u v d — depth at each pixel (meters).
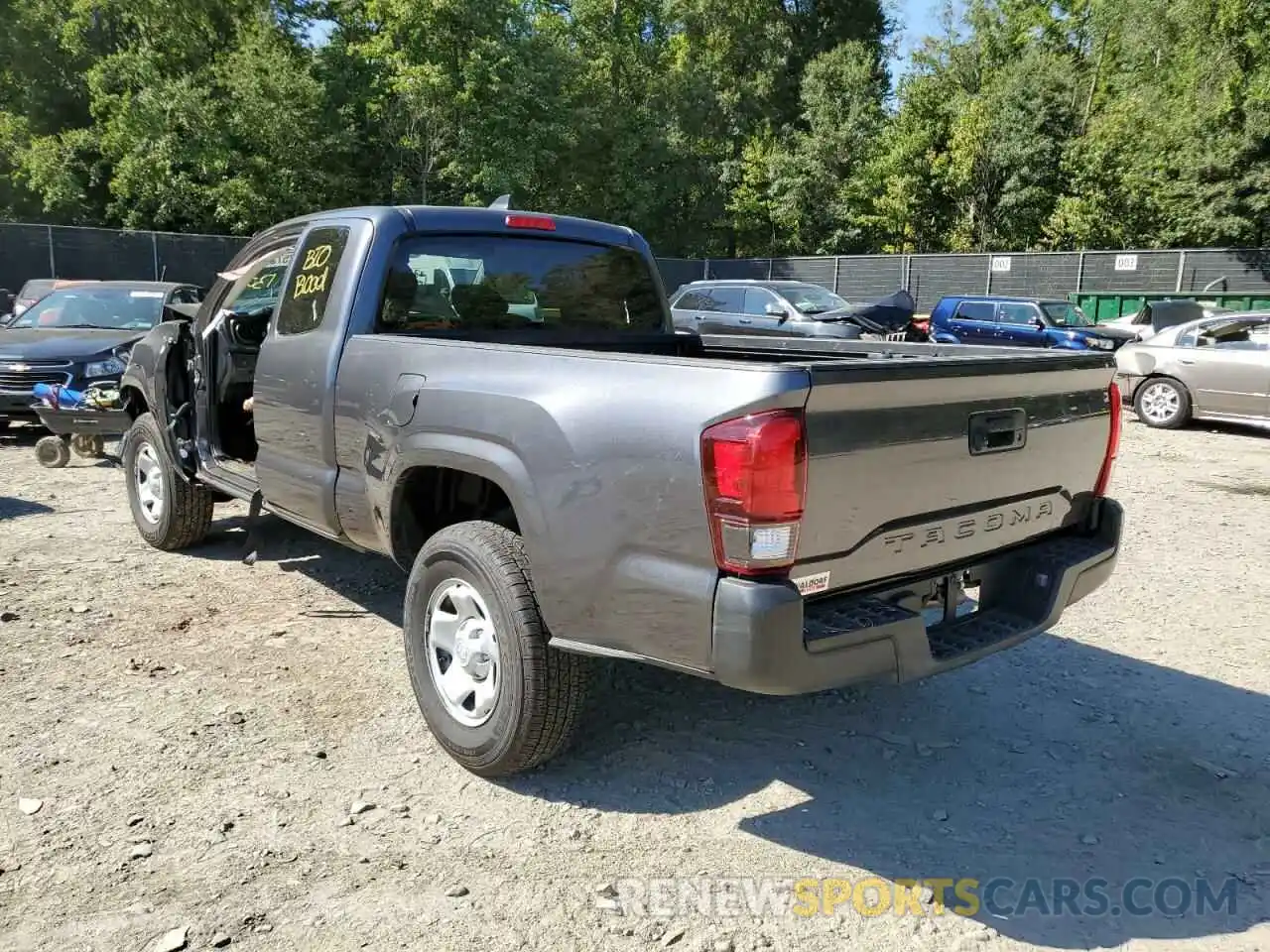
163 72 30.38
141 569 5.84
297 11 31.77
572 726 3.41
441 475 3.85
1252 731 4.12
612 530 3.02
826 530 2.84
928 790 3.61
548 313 4.91
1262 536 7.28
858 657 2.90
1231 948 2.78
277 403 4.68
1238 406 12.07
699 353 5.55
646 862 3.11
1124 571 6.35
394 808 3.36
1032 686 4.56
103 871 2.96
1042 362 3.40
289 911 2.80
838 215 39.59
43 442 8.90
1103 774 3.75
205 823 3.23
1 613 4.98
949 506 3.20
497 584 3.35
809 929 2.81
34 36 32.59
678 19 43.12
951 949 2.75
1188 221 28.97
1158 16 30.02
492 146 31.08
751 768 3.74
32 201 32.28
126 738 3.77
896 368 2.89
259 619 5.07
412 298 4.40
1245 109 27.38
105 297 11.40
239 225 29.36
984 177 37.16
